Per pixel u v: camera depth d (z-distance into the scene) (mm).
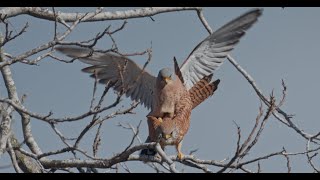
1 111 12359
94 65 13484
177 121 12445
